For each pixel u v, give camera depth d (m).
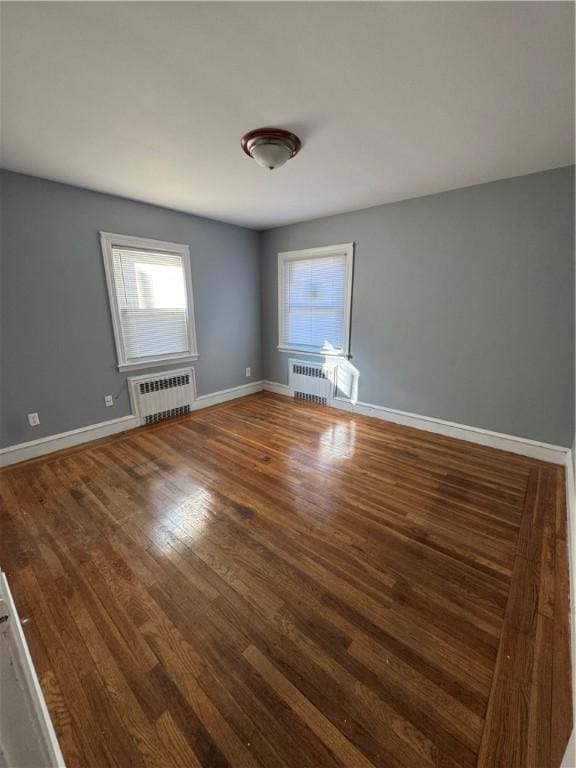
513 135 1.97
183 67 1.40
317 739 1.04
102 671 1.23
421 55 1.33
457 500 2.27
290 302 4.51
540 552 1.80
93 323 3.14
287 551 1.82
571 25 1.16
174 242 3.66
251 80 1.48
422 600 1.52
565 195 2.44
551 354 2.66
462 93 1.57
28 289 2.71
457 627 1.39
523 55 1.32
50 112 1.72
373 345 3.75
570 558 1.70
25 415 2.82
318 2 1.08
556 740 1.03
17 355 2.72
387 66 1.39
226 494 2.36
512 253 2.71
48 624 1.41
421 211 3.13
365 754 1.00
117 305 3.28
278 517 2.11
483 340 2.98
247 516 2.12
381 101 1.64
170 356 3.84
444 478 2.55
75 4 1.08
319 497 2.32
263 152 1.99
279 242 4.43
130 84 1.51
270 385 5.06
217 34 1.21
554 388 2.69
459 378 3.18
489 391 3.02
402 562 1.74
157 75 1.45
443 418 3.36
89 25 1.17
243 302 4.62
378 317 3.64
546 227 2.54
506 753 1.00
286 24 1.17
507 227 2.70
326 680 1.20
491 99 1.62
